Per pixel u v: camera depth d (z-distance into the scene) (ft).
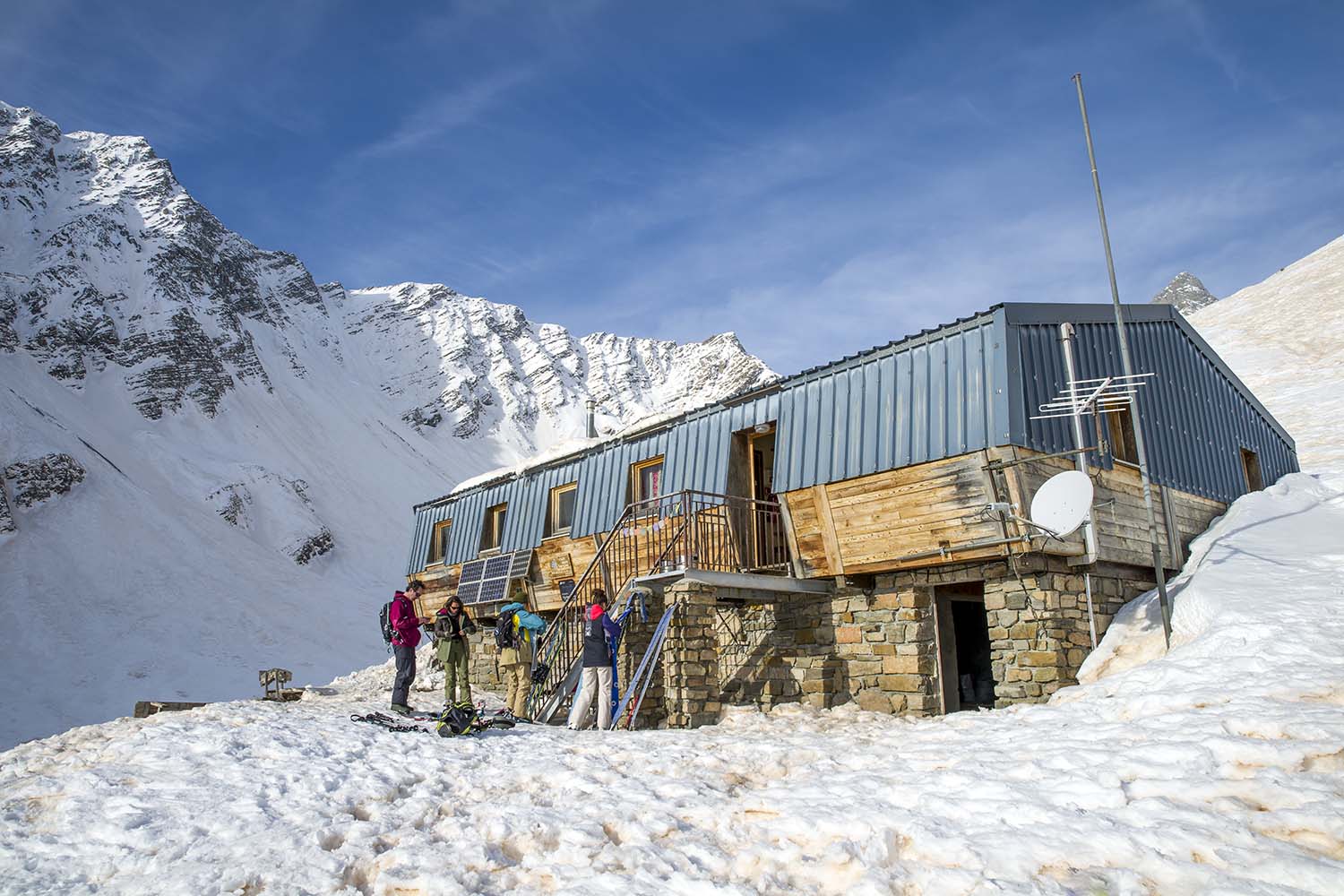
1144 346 49.78
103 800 22.77
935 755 24.21
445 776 25.58
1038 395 39.42
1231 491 56.54
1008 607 39.04
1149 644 35.91
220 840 20.01
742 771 25.30
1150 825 16.19
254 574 346.95
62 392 459.32
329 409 644.27
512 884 17.26
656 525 52.65
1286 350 199.00
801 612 47.55
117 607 282.77
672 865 17.58
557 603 61.26
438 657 35.29
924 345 41.57
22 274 558.56
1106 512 41.42
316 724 33.37
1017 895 14.35
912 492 40.52
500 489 70.08
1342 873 13.50
